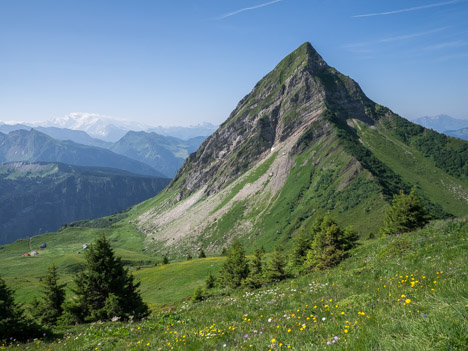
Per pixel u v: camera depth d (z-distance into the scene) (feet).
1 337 62.80
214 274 284.20
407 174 639.76
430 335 16.81
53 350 47.16
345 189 575.79
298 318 33.42
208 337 31.96
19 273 570.05
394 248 65.10
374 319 23.59
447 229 66.64
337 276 60.80
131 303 103.76
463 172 642.22
